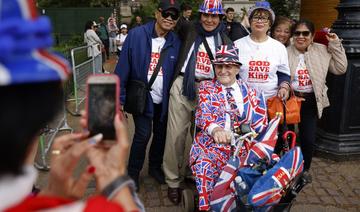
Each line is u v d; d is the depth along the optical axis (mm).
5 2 672
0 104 688
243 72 3480
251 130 2859
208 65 3439
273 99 3311
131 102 3492
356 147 4598
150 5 21391
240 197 2426
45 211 812
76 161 1154
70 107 6609
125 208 993
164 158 3553
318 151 4707
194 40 3469
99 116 1175
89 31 11461
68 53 6871
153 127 3920
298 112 3270
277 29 4207
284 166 2359
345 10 4504
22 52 675
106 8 24281
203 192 2830
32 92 724
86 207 853
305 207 3490
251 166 2506
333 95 4586
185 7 6727
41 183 3693
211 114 2928
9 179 719
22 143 711
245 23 6324
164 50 3482
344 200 3643
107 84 1195
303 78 3686
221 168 2930
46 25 694
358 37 4391
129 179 1053
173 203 3537
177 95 3461
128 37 3484
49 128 3906
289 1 12703
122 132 1101
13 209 759
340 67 3730
